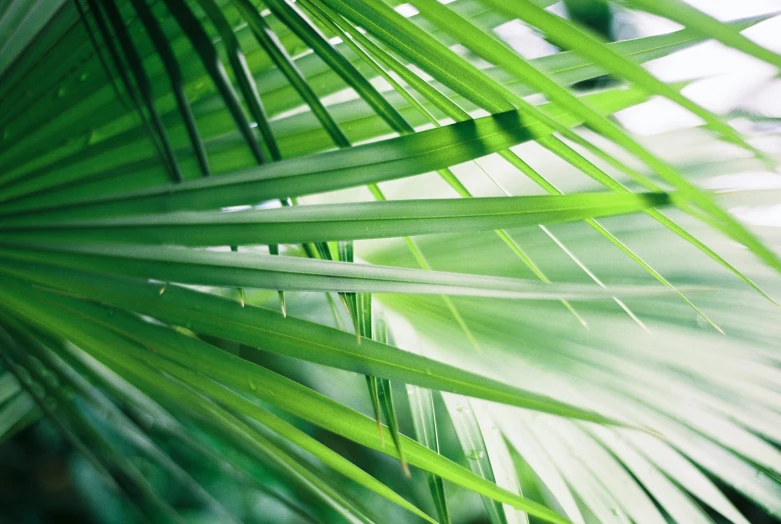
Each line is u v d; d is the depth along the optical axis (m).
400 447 0.49
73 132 0.56
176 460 1.52
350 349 0.49
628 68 0.34
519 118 0.45
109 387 0.64
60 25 0.54
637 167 0.73
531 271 0.75
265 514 1.53
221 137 0.55
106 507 1.52
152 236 0.47
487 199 0.44
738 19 0.44
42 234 0.53
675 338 0.70
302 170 0.45
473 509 1.62
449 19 0.36
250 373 0.51
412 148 0.45
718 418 0.66
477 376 0.47
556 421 0.68
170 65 0.45
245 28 0.56
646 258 0.74
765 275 0.71
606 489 0.63
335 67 0.47
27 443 1.64
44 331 0.61
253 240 0.46
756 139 0.70
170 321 0.52
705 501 0.63
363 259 0.79
